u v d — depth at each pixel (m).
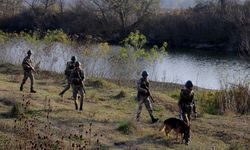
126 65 32.44
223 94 24.88
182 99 16.81
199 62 55.84
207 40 76.44
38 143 14.25
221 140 17.61
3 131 14.98
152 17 82.44
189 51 70.44
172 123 16.58
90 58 32.25
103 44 34.34
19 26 87.44
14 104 17.73
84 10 85.19
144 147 15.54
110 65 32.59
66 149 14.03
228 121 20.66
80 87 19.38
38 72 30.05
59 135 15.54
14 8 90.69
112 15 83.62
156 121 19.06
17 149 13.41
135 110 21.55
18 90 21.78
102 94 24.80
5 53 34.12
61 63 35.81
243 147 16.77
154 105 23.02
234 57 61.09
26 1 86.56
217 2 80.25
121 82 30.64
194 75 45.38
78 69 19.38
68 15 85.94
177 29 79.69
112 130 17.00
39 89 23.67
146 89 18.88
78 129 16.56
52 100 20.59
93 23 83.75
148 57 34.75
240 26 63.28
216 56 62.88
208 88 37.16
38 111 17.94
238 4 71.31
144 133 17.16
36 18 86.31
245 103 23.89
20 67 31.06
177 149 15.79
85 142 14.66
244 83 26.31
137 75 32.34
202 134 18.17
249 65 51.97
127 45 33.84
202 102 25.61
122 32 82.31
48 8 87.75
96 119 18.28
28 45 35.41
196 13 80.88
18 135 14.70
